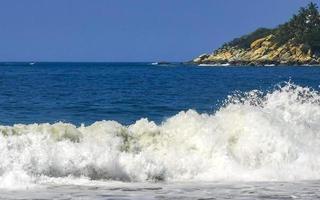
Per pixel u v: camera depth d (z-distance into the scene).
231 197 21.33
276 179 26.02
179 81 144.62
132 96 84.25
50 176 23.56
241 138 28.67
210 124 29.33
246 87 111.25
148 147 28.09
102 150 25.05
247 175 26.27
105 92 93.94
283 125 29.70
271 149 28.36
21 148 24.23
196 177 25.64
